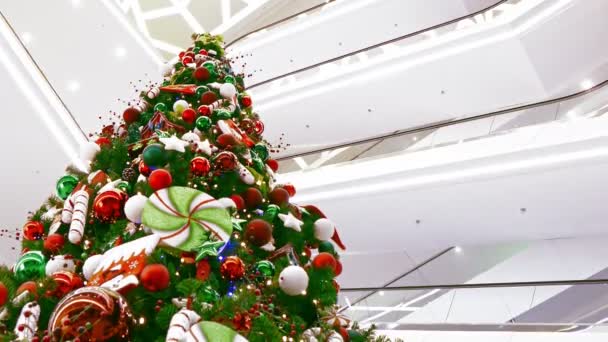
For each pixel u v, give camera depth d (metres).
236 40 12.81
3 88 6.59
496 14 8.82
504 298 5.78
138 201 2.21
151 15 14.24
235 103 3.53
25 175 6.92
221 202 2.41
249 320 1.88
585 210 6.56
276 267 2.41
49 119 6.66
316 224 2.80
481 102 9.19
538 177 6.42
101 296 1.71
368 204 7.41
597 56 8.84
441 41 8.93
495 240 7.45
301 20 11.76
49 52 9.13
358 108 9.84
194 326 1.70
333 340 2.27
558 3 8.29
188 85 3.41
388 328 5.88
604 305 5.07
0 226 7.04
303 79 10.17
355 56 9.94
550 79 8.74
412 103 9.52
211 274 2.20
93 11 9.77
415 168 7.10
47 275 2.09
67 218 2.42
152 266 1.87
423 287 6.39
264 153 3.32
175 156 2.55
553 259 6.92
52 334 1.67
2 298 1.84
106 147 2.83
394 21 11.08
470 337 5.19
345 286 8.65
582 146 6.14
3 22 6.75
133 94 10.08
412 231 7.70
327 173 7.75
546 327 5.08
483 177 6.68
